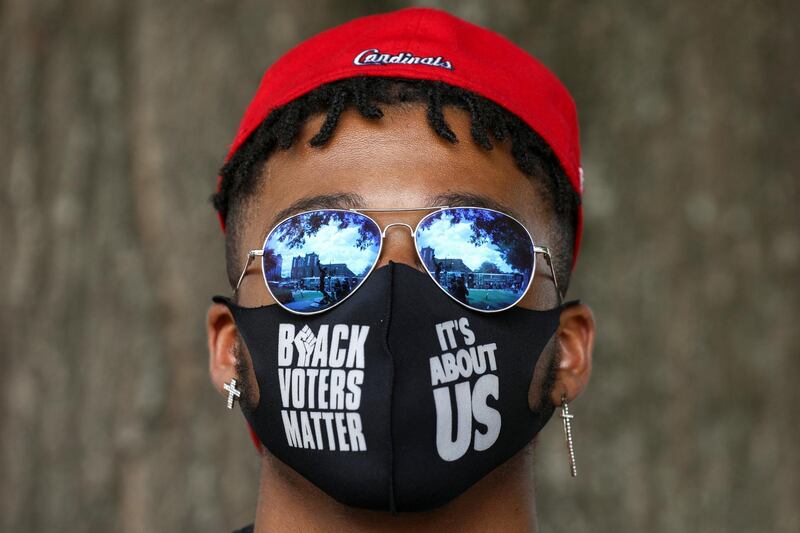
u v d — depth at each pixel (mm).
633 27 5418
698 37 5414
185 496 5129
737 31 5449
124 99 5445
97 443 5195
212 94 5367
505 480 2697
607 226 5305
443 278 2600
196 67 5391
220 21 5422
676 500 5148
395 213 2621
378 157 2656
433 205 2635
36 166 5430
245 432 5195
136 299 5262
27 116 5461
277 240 2652
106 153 5406
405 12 2906
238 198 2877
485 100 2754
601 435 5195
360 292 2588
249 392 2691
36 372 5281
